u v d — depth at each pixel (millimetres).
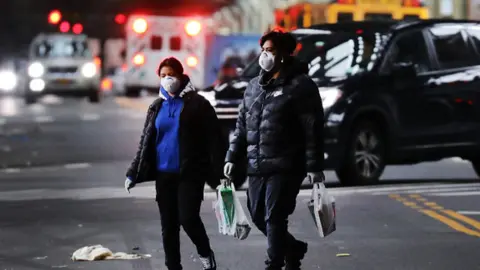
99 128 60875
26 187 34344
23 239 24281
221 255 22031
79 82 88438
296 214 27609
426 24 34781
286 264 18594
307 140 17719
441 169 39812
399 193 31562
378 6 50719
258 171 17844
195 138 18312
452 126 34375
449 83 34344
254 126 17906
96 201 30641
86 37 89875
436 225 25672
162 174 18391
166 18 79250
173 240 18641
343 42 34000
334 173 38188
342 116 32125
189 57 78312
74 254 22062
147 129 18453
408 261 21219
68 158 43969
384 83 33094
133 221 26766
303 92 17734
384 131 33250
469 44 35188
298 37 34875
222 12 110375
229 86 32594
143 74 79938
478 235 24266
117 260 21688
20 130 59594
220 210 18141
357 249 22594
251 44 76812
